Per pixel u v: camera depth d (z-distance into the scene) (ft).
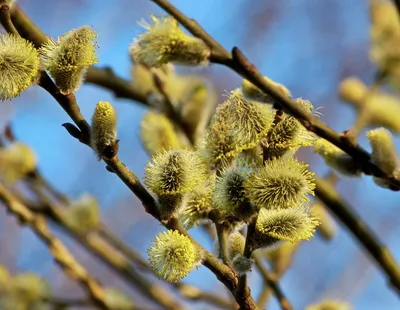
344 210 3.59
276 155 2.85
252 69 2.81
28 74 2.81
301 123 2.85
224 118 2.87
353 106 3.85
